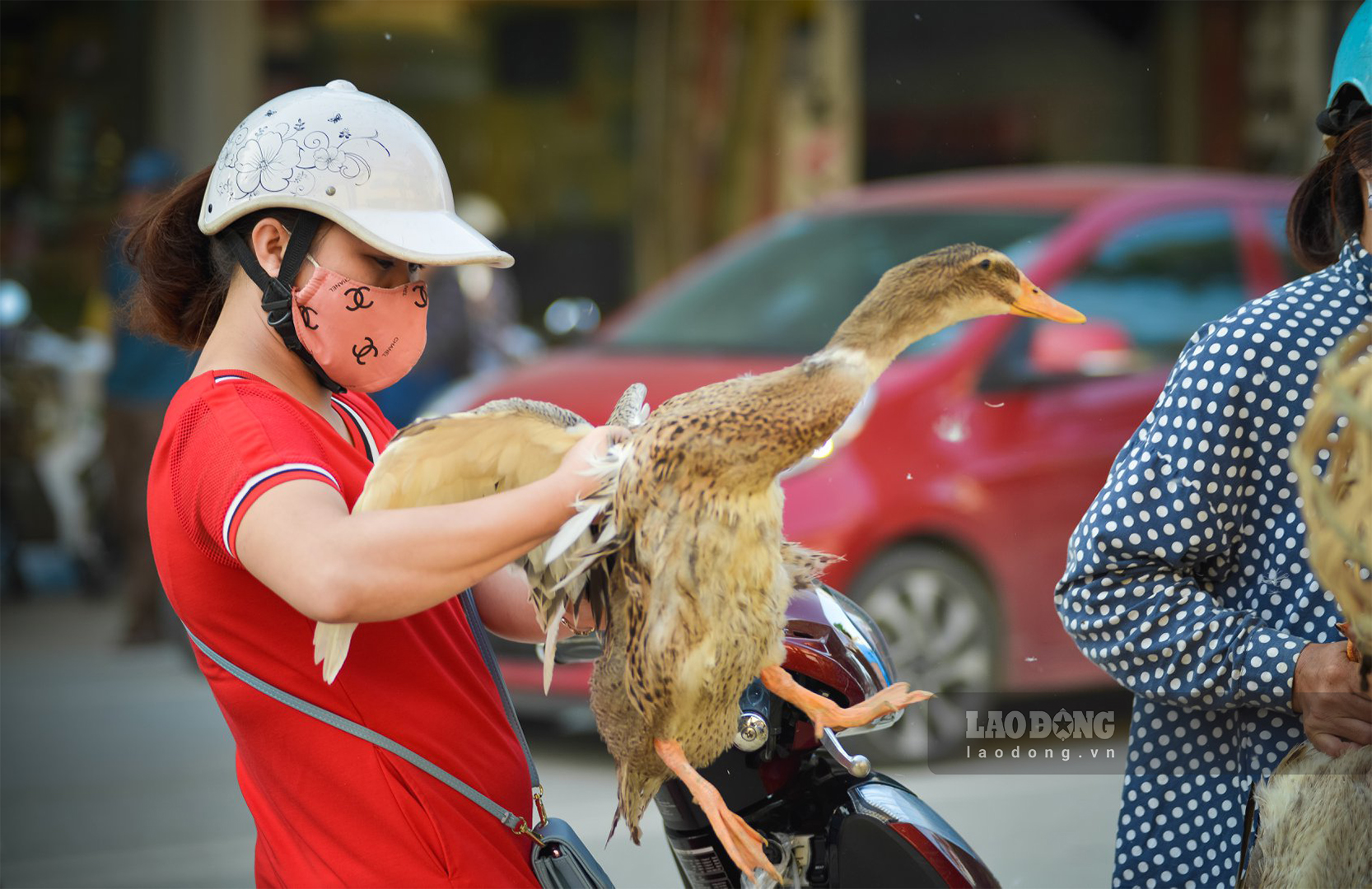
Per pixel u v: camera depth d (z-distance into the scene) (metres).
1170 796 4.39
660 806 4.95
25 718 13.85
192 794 11.54
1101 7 25.77
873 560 10.34
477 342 18.62
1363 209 4.36
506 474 3.92
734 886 4.89
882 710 3.95
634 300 25.16
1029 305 3.71
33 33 24.27
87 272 24.05
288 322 4.11
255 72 23.89
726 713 3.79
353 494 4.09
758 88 23.30
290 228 4.08
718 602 3.61
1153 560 4.27
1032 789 7.39
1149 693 4.27
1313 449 3.58
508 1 27.44
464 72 27.47
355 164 4.03
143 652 16.61
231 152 4.14
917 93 25.56
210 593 4.04
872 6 25.08
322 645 3.93
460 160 27.70
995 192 12.80
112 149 24.17
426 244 4.02
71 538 20.42
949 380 10.75
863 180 25.56
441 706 4.20
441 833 4.10
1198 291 12.05
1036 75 25.81
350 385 4.23
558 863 4.30
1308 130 24.69
